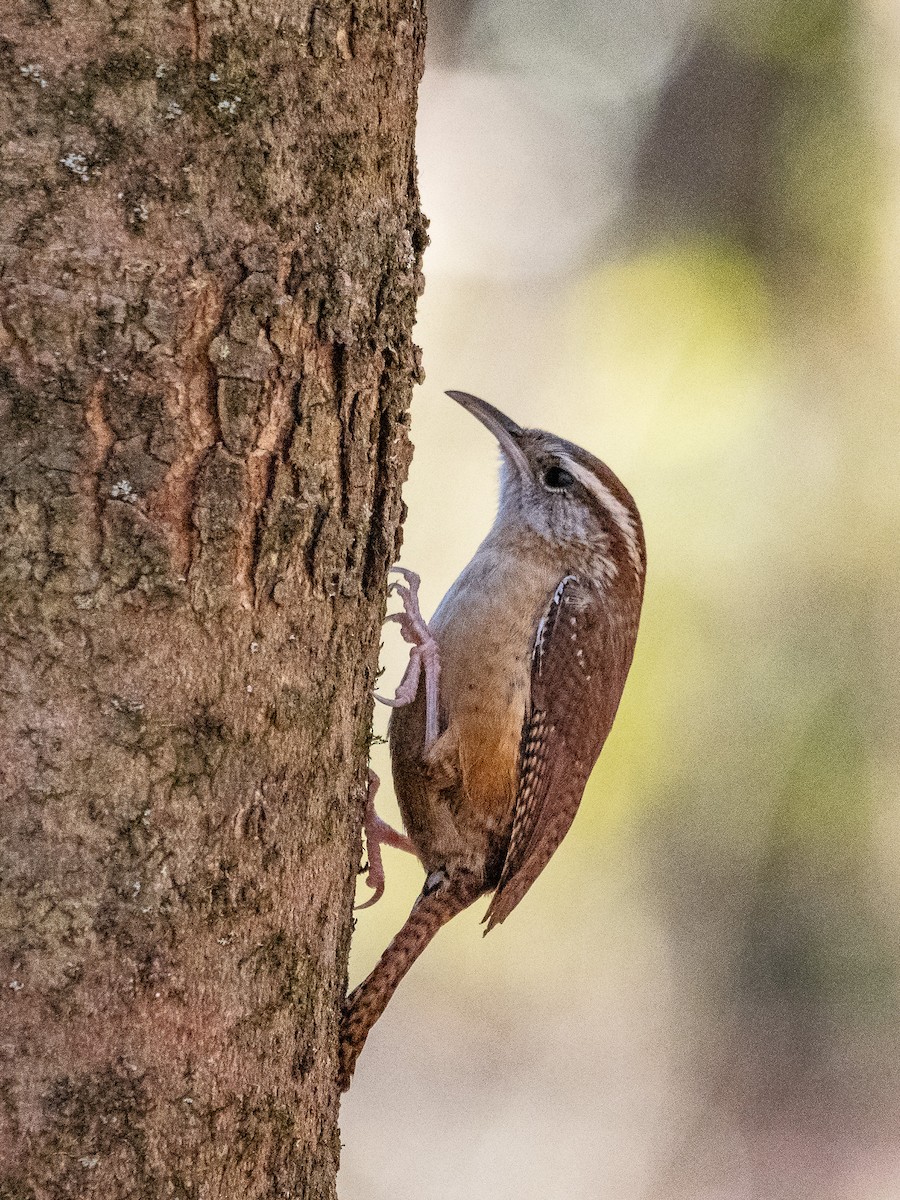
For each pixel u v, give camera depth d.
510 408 16.84
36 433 4.78
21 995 4.80
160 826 4.99
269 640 5.25
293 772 5.41
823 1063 16.78
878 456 13.79
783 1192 16.69
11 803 4.79
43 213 4.77
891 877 14.95
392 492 5.86
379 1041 17.89
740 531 13.66
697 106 15.68
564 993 16.95
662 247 15.35
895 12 14.21
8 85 4.74
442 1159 17.17
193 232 4.96
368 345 5.56
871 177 14.20
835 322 14.16
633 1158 17.22
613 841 14.55
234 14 5.00
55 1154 4.84
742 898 15.26
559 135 17.45
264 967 5.34
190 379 4.99
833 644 13.67
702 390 14.05
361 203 5.48
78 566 4.84
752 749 13.92
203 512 5.02
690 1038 16.94
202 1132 5.15
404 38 5.71
